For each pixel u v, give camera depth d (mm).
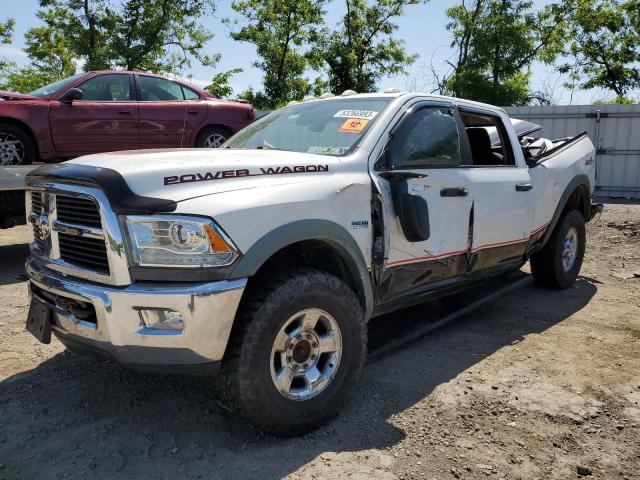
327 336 3066
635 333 4641
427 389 3576
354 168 3396
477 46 27703
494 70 28203
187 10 28547
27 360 3896
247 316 2750
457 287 4312
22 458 2764
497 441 3014
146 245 2633
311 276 2941
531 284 6152
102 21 27172
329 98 4320
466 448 2939
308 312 2930
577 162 5883
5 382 3559
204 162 2977
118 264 2656
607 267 7000
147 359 2664
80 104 7621
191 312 2580
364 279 3328
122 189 2676
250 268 2711
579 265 6098
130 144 8078
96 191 2721
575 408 3369
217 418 3168
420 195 3680
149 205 2621
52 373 3695
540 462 2842
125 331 2646
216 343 2656
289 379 2898
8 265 6520
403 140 3748
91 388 3500
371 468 2719
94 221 2787
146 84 8367
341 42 32438
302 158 3303
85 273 2822
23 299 5230
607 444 3018
